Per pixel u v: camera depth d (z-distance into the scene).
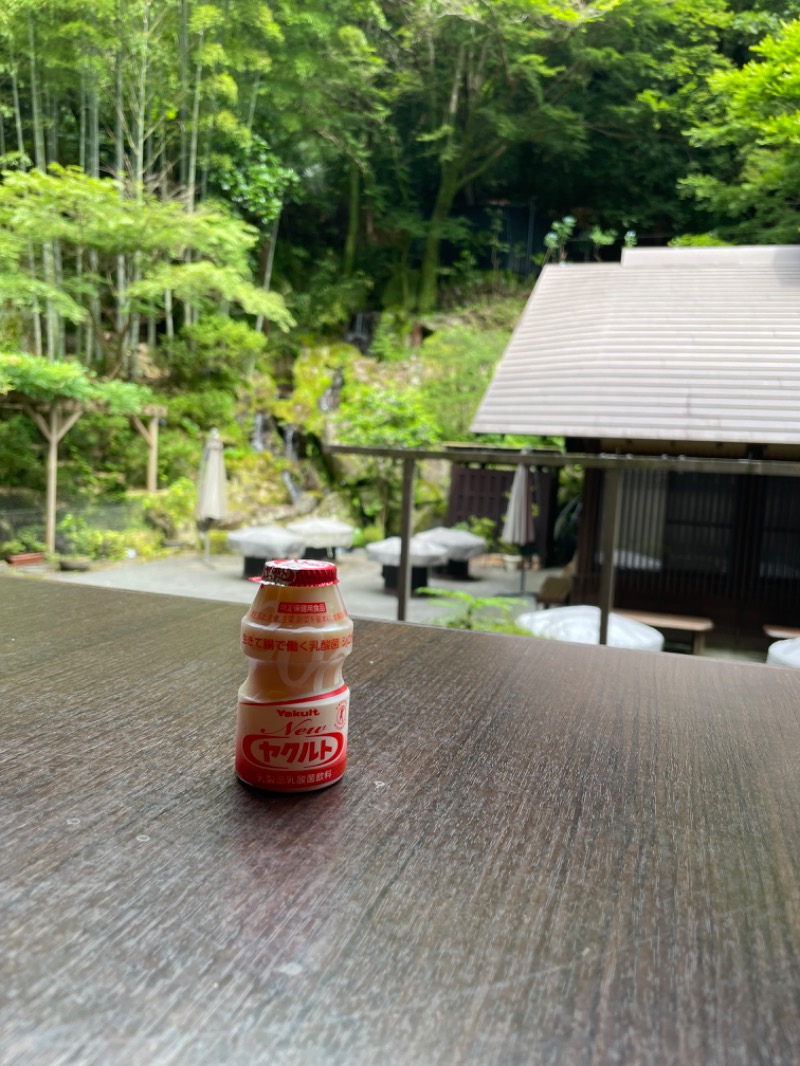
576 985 0.50
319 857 0.66
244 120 16.33
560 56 17.69
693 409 7.02
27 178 10.94
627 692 1.19
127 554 11.94
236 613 1.58
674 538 8.19
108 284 13.76
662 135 18.12
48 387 10.52
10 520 11.13
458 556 11.67
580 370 7.80
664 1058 0.44
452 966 0.52
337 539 11.30
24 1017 0.45
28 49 12.73
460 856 0.67
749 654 7.96
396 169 19.27
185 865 0.64
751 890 0.63
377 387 15.36
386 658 1.33
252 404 16.00
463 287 19.31
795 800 0.81
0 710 0.99
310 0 15.42
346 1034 0.45
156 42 13.47
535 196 20.89
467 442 15.10
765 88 10.74
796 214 12.80
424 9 15.90
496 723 1.02
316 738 0.78
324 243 20.45
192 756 0.87
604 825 0.74
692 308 8.57
